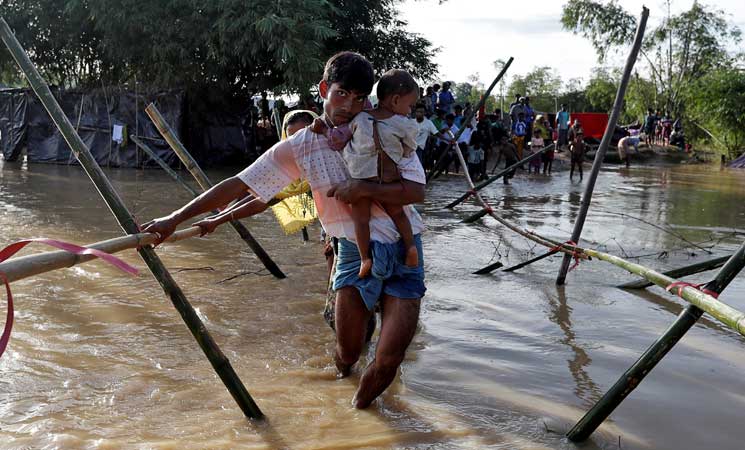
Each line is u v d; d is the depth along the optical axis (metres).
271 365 4.22
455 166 20.06
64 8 17.92
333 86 3.33
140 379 3.91
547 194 15.37
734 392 3.97
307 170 3.50
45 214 9.48
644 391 3.96
